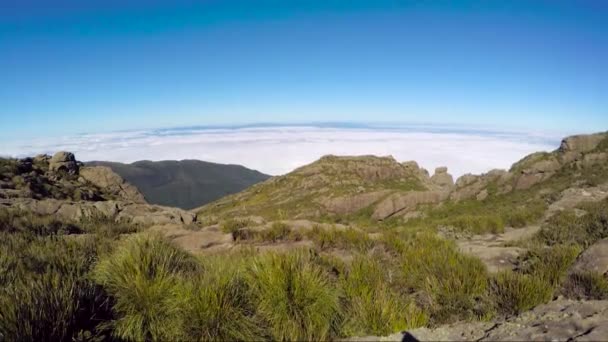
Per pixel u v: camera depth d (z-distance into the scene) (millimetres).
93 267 6305
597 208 19828
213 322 4469
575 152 43594
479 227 18469
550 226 15008
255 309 4891
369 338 4570
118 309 4641
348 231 11023
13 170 21828
